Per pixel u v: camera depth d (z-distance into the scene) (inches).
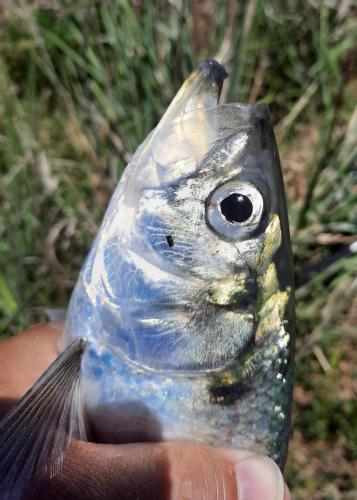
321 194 10.4
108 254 4.7
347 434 10.0
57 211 9.9
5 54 11.8
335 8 11.1
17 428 4.3
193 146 4.6
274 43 11.4
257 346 4.9
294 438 10.1
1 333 9.4
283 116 11.8
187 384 4.7
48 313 7.0
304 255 10.4
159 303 4.7
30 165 9.7
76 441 4.6
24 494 4.3
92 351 4.8
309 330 10.3
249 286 4.7
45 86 11.6
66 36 11.4
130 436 4.8
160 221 4.6
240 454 4.7
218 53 9.3
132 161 4.8
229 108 4.7
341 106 11.5
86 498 4.3
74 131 10.5
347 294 9.8
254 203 4.6
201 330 4.7
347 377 10.4
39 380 4.5
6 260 9.4
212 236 4.6
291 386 5.2
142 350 4.7
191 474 4.3
